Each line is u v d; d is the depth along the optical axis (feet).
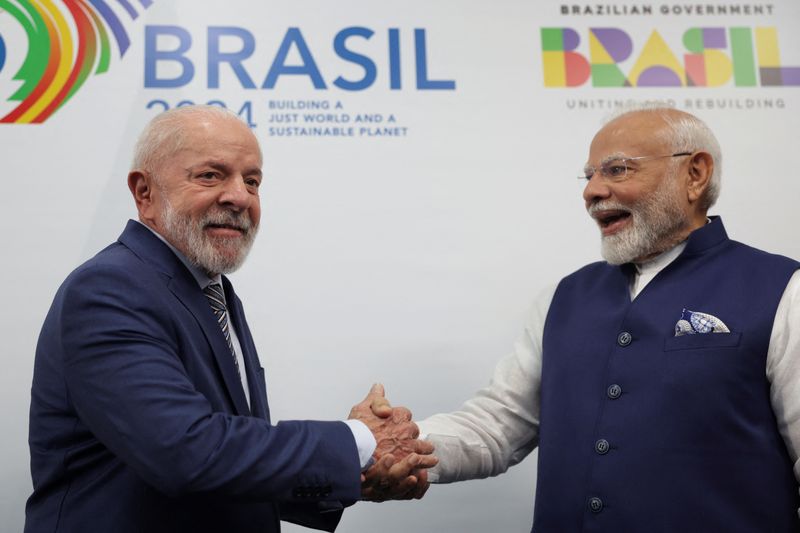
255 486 4.99
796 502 6.03
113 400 4.93
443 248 8.54
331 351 8.24
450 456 6.97
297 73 8.69
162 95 8.45
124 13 8.55
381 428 6.13
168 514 5.15
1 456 7.68
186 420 4.91
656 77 9.11
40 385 5.45
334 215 8.48
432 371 8.30
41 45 8.38
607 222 6.95
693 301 6.37
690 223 6.84
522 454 7.45
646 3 9.25
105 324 5.09
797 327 5.96
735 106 9.09
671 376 6.14
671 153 6.72
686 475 5.92
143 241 5.68
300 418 8.08
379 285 8.41
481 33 9.02
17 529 7.61
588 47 9.11
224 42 8.64
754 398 6.05
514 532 8.20
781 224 8.84
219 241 5.85
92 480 5.22
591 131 8.93
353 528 8.07
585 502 6.19
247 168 6.00
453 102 8.84
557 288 7.45
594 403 6.39
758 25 9.30
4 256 7.99
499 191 8.71
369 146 8.65
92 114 8.34
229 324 6.31
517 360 7.48
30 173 8.16
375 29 8.89
